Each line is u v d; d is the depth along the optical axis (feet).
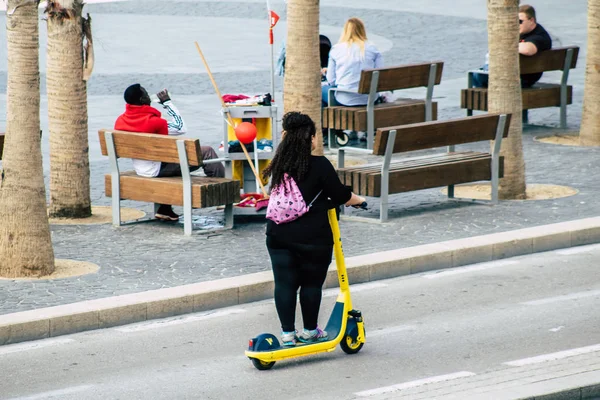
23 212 75.61
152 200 89.61
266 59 185.98
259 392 56.03
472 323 67.77
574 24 217.15
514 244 84.53
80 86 93.61
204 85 163.32
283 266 60.54
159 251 82.99
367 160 120.47
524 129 136.26
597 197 99.66
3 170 76.23
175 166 91.09
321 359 61.62
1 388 57.16
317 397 55.01
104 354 62.95
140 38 209.05
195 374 59.11
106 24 226.79
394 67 121.08
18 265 75.82
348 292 62.39
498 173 98.02
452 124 94.02
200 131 132.05
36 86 75.82
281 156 59.88
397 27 217.15
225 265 78.89
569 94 136.77
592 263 82.23
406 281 78.23
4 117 142.92
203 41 205.67
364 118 120.98
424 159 97.19
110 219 94.48
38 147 76.33
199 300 71.67
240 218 94.58
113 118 140.46
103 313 68.13
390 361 60.85
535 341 63.77
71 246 84.69
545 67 135.23
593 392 53.93
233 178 97.81
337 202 60.49
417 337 65.21
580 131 126.00
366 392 55.52
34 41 75.87
